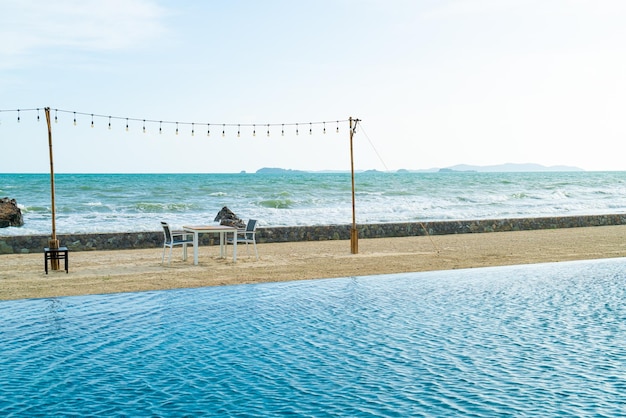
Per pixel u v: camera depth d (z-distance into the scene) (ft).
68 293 39.01
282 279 44.47
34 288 40.52
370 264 51.85
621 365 24.34
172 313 33.68
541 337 28.81
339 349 26.76
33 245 62.03
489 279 45.14
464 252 59.88
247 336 28.96
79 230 81.35
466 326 30.99
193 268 49.78
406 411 19.53
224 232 56.39
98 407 19.80
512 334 29.35
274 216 103.50
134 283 42.57
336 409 19.71
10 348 26.71
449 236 77.41
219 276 45.68
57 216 105.40
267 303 36.58
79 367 24.02
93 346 27.09
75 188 192.54
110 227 85.66
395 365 24.41
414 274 47.14
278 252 61.21
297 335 29.17
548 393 21.16
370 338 28.63
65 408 19.70
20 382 22.25
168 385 21.99
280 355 25.81
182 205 131.95
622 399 20.58
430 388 21.71
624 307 35.53
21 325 30.83
